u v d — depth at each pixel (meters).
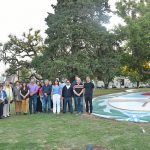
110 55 46.41
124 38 48.72
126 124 17.47
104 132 15.01
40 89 23.23
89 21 45.75
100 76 46.00
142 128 15.90
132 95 36.03
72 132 15.12
